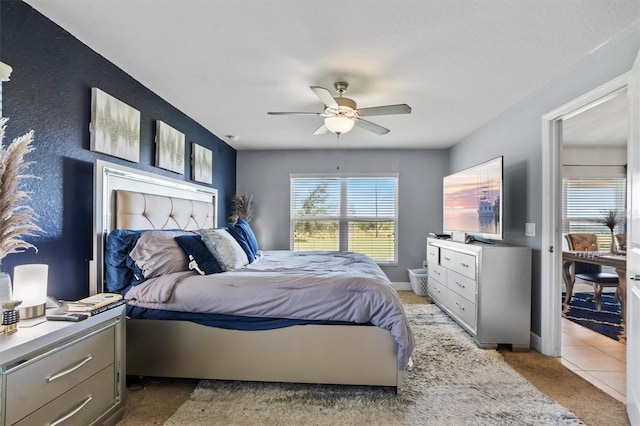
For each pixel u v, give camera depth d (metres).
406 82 2.57
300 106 3.14
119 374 1.74
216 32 1.89
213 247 2.48
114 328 1.71
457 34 1.89
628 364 1.79
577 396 2.02
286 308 2.02
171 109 3.13
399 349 1.94
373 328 2.02
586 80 2.20
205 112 3.34
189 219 3.30
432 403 1.93
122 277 2.20
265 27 1.83
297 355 2.05
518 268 2.74
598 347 2.82
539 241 2.73
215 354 2.09
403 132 4.11
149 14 1.72
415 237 5.12
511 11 1.68
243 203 4.82
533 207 2.82
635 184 1.69
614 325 3.41
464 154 4.37
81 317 1.47
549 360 2.55
